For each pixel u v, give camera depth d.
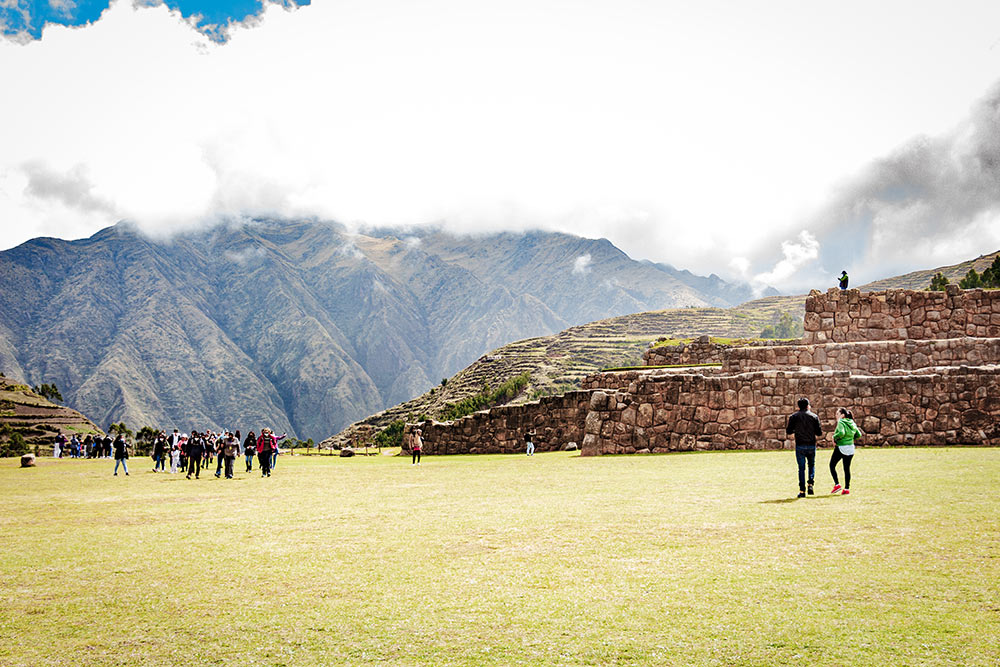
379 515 14.90
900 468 17.64
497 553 10.70
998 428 23.33
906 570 8.71
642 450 27.19
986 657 6.35
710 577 8.91
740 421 26.22
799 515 12.30
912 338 33.00
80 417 120.00
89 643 7.70
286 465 38.06
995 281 85.56
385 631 7.66
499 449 36.75
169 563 10.92
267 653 7.23
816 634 7.01
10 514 17.25
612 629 7.42
